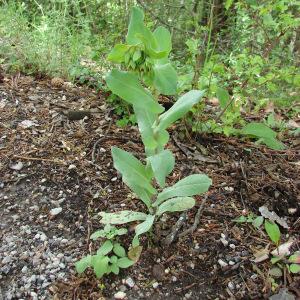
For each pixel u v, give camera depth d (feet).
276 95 11.91
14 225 7.32
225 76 9.77
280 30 10.30
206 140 9.53
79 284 6.41
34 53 12.10
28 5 16.84
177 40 17.31
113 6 14.08
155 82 5.81
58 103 10.58
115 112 10.33
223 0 16.35
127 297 6.29
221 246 7.07
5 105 10.29
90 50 12.81
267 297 6.33
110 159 8.76
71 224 7.39
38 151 8.89
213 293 6.41
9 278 6.48
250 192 8.10
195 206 7.77
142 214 6.91
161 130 6.45
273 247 7.07
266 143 9.29
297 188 8.25
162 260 6.81
